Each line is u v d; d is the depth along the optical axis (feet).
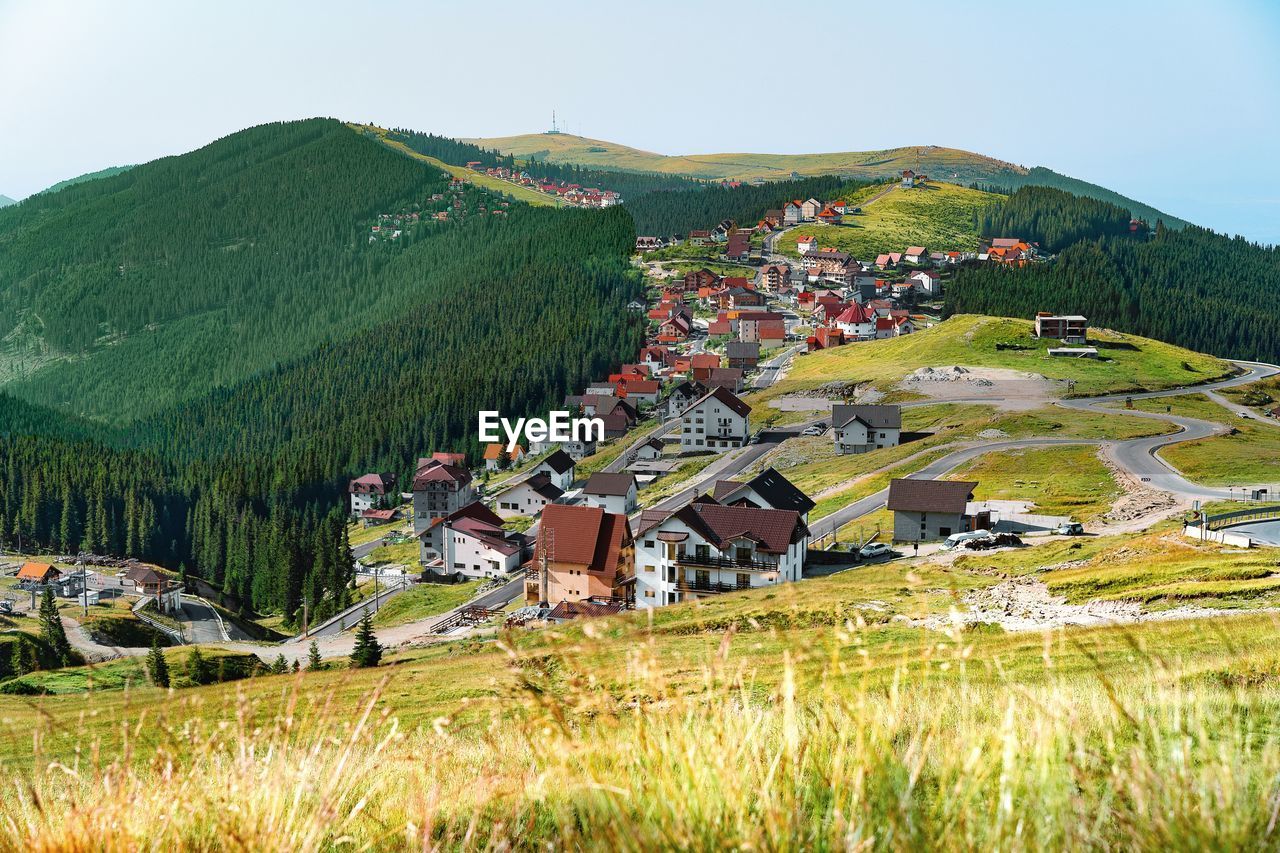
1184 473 315.78
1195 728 27.91
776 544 243.40
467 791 26.21
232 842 21.11
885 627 142.41
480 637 240.94
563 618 232.53
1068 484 311.68
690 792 20.44
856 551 261.85
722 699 22.97
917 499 271.90
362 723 23.66
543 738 21.50
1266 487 286.05
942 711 28.19
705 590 249.14
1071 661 66.49
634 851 19.65
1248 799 21.54
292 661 250.78
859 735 20.84
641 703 22.30
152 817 22.56
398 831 23.98
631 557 273.13
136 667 225.97
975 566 209.15
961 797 21.27
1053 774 21.52
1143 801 20.21
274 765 22.80
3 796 24.07
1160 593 157.17
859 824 19.48
